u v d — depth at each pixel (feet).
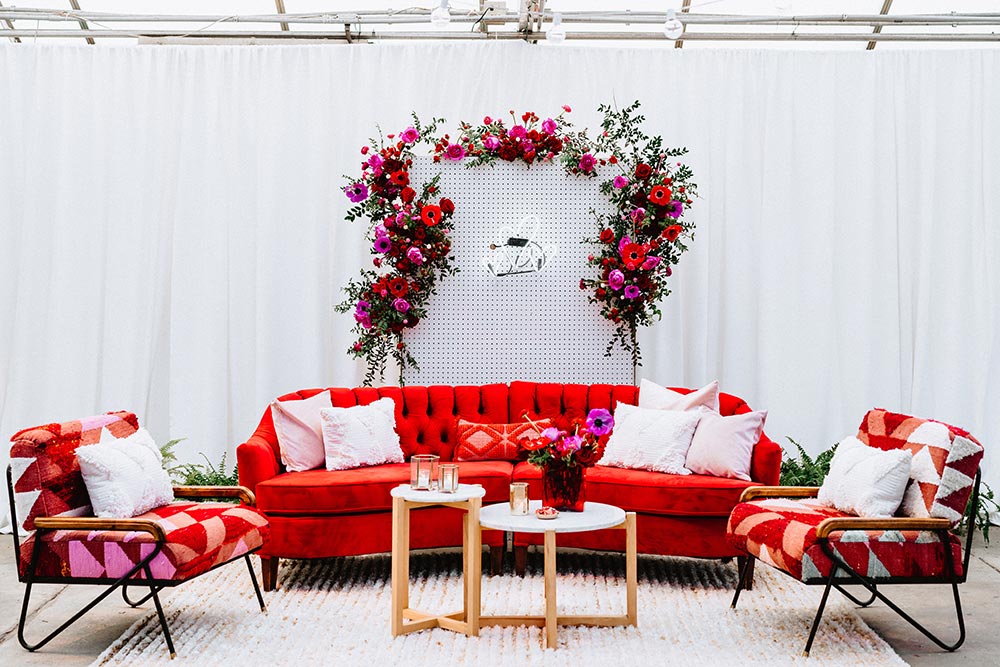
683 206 21.20
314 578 15.72
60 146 21.53
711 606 14.10
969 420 21.56
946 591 15.33
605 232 19.63
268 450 16.07
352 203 21.65
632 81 21.81
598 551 18.06
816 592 15.06
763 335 21.63
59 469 12.41
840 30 22.56
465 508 12.98
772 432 21.59
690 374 21.62
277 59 21.79
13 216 21.57
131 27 22.68
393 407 18.13
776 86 21.85
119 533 11.92
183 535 11.98
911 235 21.93
